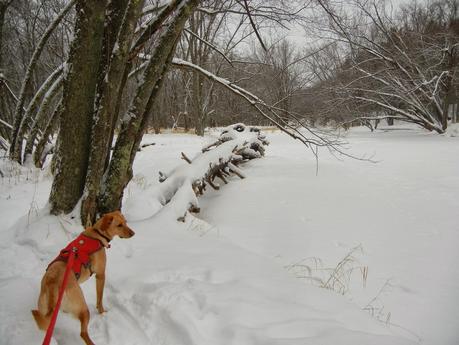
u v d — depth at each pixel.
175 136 28.58
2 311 3.52
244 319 3.29
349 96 24.27
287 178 10.63
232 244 5.59
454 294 4.49
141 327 3.33
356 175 11.22
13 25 16.14
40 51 11.97
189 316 3.31
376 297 4.44
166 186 8.12
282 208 7.97
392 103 32.00
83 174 5.64
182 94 38.03
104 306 3.72
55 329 3.36
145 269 4.36
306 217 7.39
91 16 5.21
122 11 5.57
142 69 7.03
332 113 23.08
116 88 5.43
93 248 3.46
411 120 28.45
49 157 16.19
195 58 27.80
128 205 7.23
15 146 12.29
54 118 12.13
